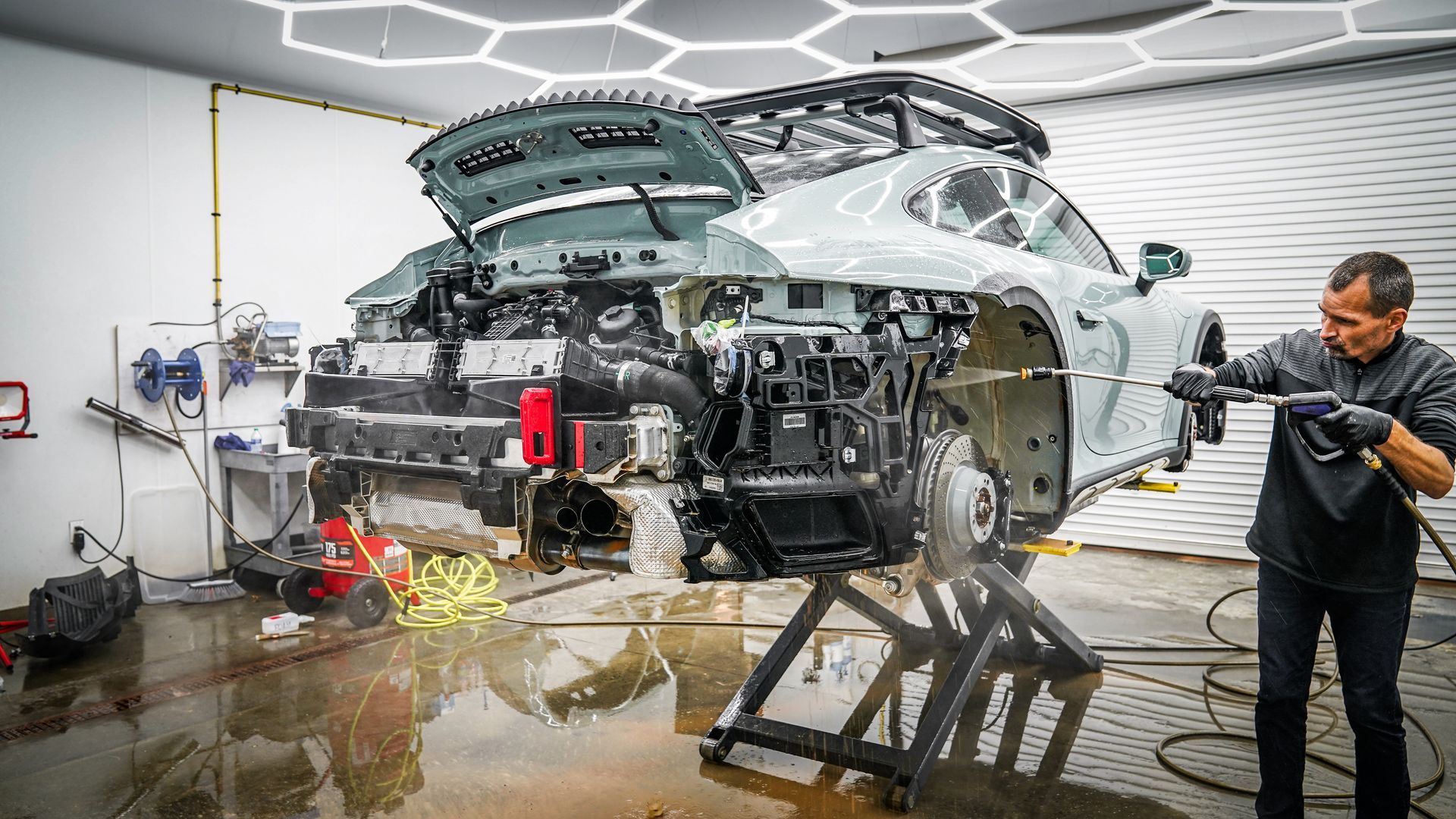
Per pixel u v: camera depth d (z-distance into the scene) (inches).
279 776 113.8
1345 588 87.5
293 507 217.6
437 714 134.0
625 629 178.1
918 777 103.7
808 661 157.9
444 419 103.0
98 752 122.4
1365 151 221.5
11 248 188.7
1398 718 88.2
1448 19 195.5
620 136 102.9
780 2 189.2
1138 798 106.1
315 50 199.3
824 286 93.1
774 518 93.5
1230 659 158.7
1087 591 210.2
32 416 191.8
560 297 112.7
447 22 186.1
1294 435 91.2
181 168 211.6
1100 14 206.7
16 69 187.8
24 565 191.8
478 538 103.7
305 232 233.9
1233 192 237.0
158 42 193.2
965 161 126.0
